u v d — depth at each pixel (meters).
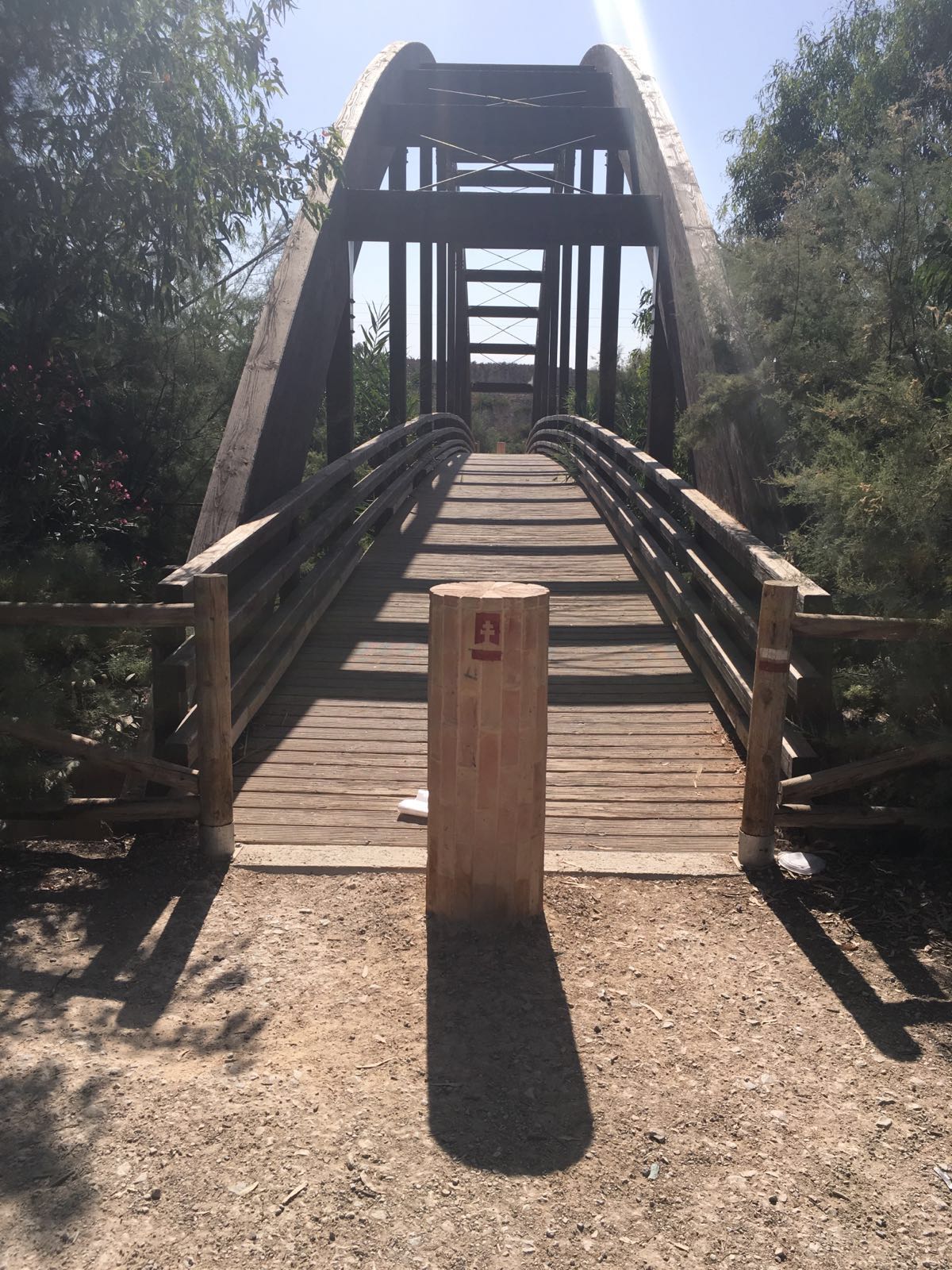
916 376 5.98
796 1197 2.34
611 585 9.21
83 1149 2.43
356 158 10.89
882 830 4.37
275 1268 2.09
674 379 9.74
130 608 4.05
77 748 4.08
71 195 5.73
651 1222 2.25
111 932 3.59
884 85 12.29
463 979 3.31
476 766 3.53
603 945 3.57
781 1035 3.02
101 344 7.51
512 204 9.98
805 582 4.60
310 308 8.45
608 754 5.51
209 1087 2.69
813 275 7.15
